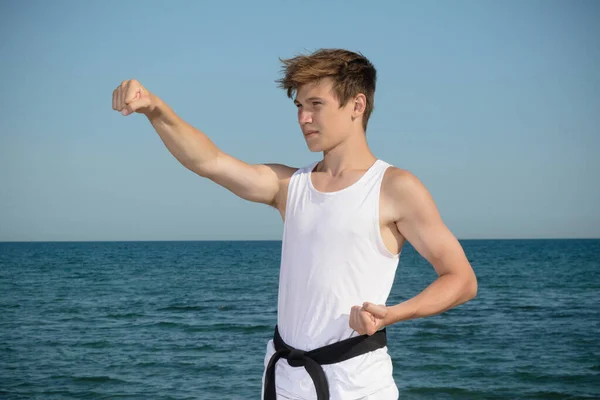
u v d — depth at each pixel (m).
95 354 17.83
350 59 2.20
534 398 13.07
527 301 31.28
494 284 41.62
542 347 18.62
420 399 13.03
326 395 2.03
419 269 59.50
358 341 2.06
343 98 2.18
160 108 2.11
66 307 29.92
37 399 12.80
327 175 2.25
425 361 16.66
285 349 2.14
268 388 2.18
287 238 2.23
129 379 14.66
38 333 21.81
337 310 2.08
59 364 16.33
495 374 15.15
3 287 40.94
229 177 2.31
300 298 2.14
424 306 1.93
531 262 70.25
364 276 2.09
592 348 18.34
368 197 2.11
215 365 16.27
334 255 2.10
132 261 77.94
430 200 2.11
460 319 24.50
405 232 2.12
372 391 2.04
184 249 135.50
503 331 21.55
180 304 31.09
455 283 2.01
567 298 32.84
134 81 2.06
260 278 48.97
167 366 16.12
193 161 2.26
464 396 13.21
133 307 29.97
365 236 2.09
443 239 2.07
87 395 13.16
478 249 122.12
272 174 2.37
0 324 24.14
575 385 14.02
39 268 62.44
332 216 2.12
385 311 1.79
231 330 22.58
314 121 2.20
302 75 2.16
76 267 64.19
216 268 63.19
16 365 16.17
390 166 2.17
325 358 2.06
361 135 2.26
